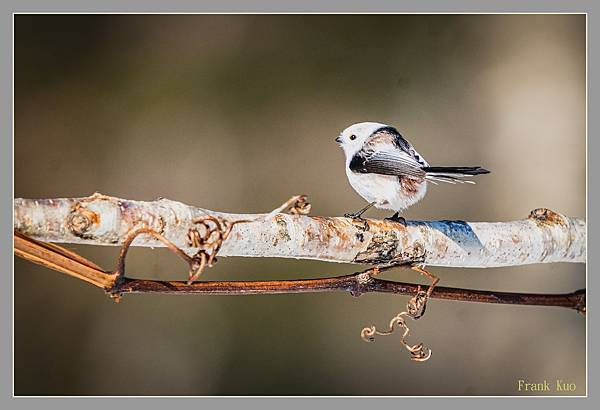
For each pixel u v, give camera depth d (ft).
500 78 42.70
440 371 35.91
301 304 36.52
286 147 40.55
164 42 40.73
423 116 41.68
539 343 36.78
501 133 41.96
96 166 38.40
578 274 38.29
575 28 43.32
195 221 18.48
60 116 38.70
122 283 17.88
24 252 17.30
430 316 36.22
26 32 39.01
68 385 34.76
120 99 39.52
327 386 35.65
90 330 35.45
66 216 17.44
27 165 37.76
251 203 39.63
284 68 41.45
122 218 17.89
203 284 18.58
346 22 42.01
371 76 41.98
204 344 35.88
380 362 35.83
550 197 41.04
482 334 36.63
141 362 35.53
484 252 22.07
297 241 19.67
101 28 40.01
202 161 39.45
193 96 40.27
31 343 34.76
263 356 36.01
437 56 42.65
